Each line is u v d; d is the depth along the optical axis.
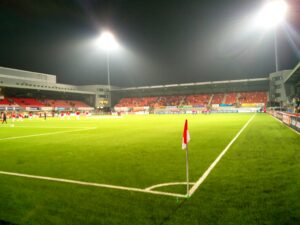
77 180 5.61
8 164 7.48
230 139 11.79
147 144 11.00
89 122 28.95
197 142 11.02
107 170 6.46
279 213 3.64
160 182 5.29
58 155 8.86
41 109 54.75
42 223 3.58
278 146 9.41
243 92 62.25
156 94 71.62
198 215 3.64
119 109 67.56
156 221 3.51
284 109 41.25
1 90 51.47
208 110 58.00
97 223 3.52
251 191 4.56
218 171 6.03
